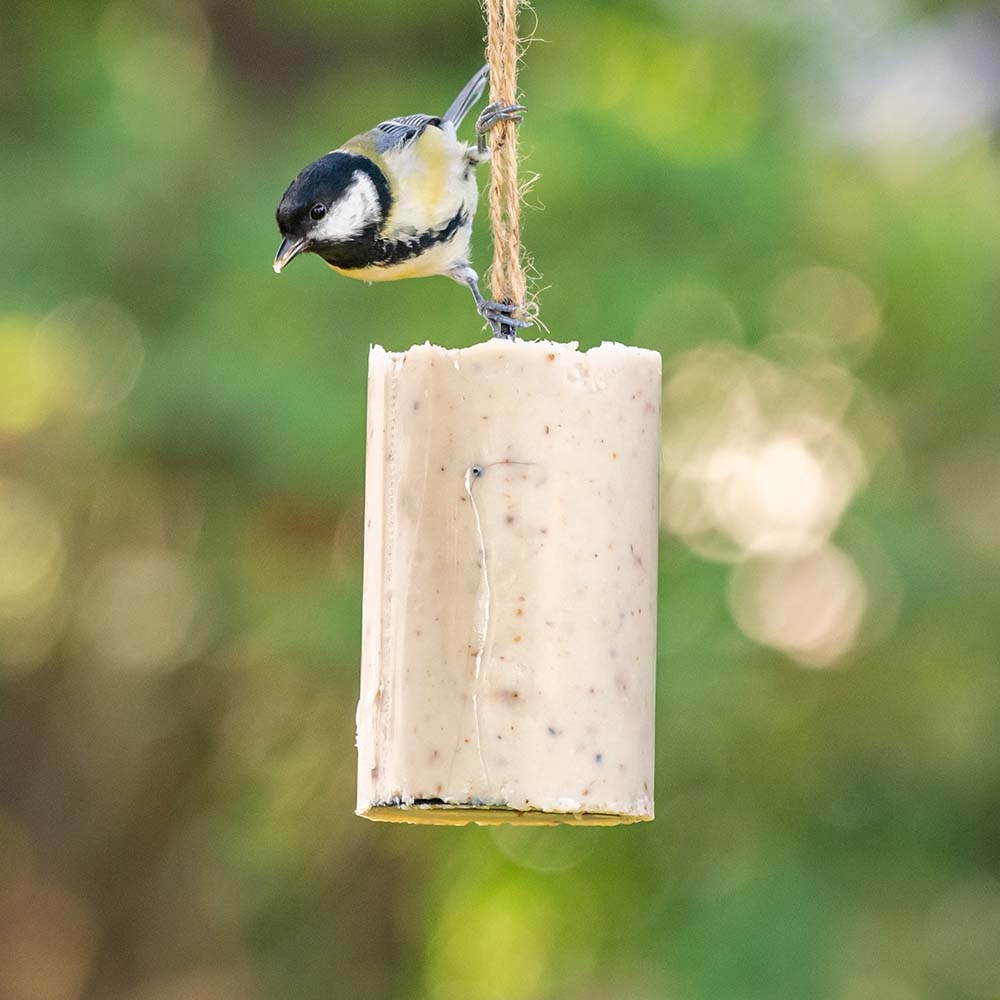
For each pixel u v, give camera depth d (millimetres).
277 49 14156
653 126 12820
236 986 14188
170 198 12391
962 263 12531
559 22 13289
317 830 13898
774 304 12445
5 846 14367
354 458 11836
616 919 13102
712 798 12906
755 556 12523
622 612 5480
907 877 13094
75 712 14156
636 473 5562
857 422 12820
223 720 13898
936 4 15055
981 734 13039
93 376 12297
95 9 13641
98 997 14273
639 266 12047
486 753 5328
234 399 11664
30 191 12445
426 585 5426
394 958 14258
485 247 9680
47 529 13438
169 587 13266
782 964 12320
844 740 12945
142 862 14344
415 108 12734
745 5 13617
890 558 12492
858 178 12992
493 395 5434
